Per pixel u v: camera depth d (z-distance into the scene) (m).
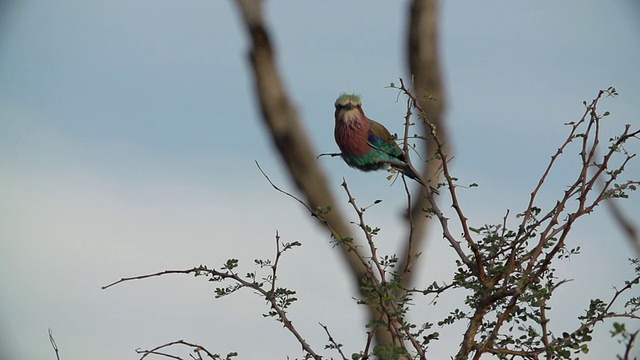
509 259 8.70
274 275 8.91
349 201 8.77
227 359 8.59
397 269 9.38
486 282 8.55
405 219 9.46
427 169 11.05
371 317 9.27
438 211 8.87
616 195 8.78
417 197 10.91
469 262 8.59
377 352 8.06
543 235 8.68
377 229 8.77
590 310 8.55
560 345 8.35
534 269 8.91
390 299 8.27
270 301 8.85
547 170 8.84
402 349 7.99
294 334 8.82
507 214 8.76
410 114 9.02
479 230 8.69
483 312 8.50
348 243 8.98
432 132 8.90
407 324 8.38
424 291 8.64
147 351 8.49
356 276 9.51
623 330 6.70
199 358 8.52
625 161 8.79
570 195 8.81
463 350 8.49
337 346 8.80
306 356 8.81
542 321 8.51
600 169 8.80
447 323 8.68
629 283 8.70
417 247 10.69
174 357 8.55
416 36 13.17
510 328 8.70
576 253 8.77
